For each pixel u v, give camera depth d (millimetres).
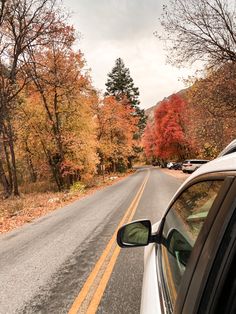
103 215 12648
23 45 24188
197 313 1159
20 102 29562
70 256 7094
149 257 2811
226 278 1068
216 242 1169
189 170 40500
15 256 7621
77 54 28469
